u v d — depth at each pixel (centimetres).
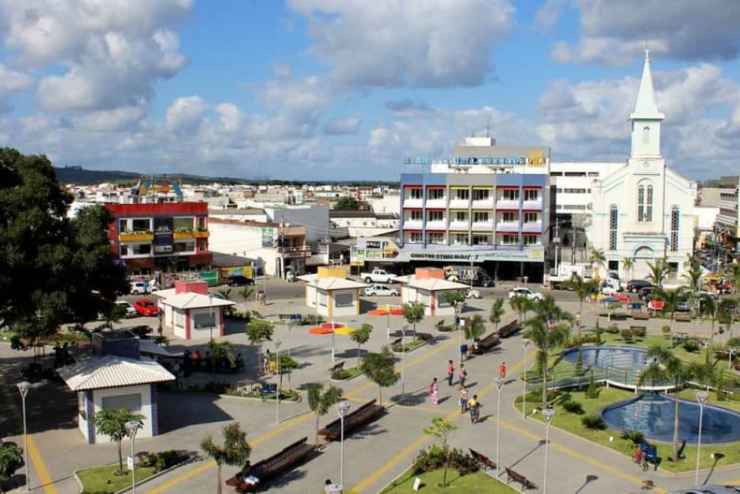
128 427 3697
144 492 3528
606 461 3966
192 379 5650
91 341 5319
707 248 15162
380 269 11581
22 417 4681
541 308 6719
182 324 7238
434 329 7725
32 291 4450
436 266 11869
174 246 10881
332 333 7088
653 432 4494
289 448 3969
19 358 6275
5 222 4538
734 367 6075
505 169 12331
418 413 4844
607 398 5169
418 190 11969
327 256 12781
